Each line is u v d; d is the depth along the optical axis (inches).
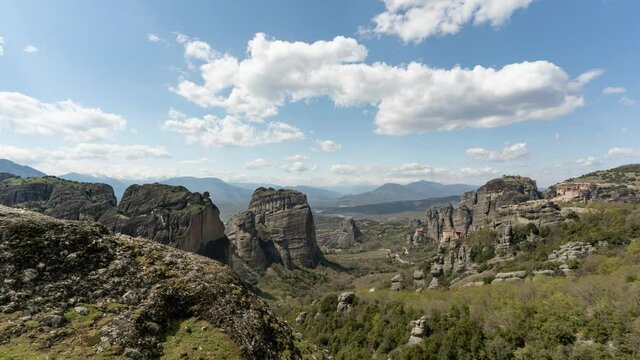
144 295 860.6
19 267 803.4
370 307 4495.6
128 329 751.1
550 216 5910.4
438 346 3400.6
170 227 7800.2
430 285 5772.6
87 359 666.2
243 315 923.4
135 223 7824.8
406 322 3917.3
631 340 2573.8
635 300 2844.5
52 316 722.8
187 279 946.1
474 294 4183.1
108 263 915.4
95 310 781.9
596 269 3961.6
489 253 5807.1
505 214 6481.3
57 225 937.5
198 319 869.8
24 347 653.9
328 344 4320.9
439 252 6668.3
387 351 3720.5
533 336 3043.8
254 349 845.8
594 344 2704.2
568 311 3078.2
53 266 839.1
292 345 992.2
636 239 4357.8
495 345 3125.0
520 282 4335.6
